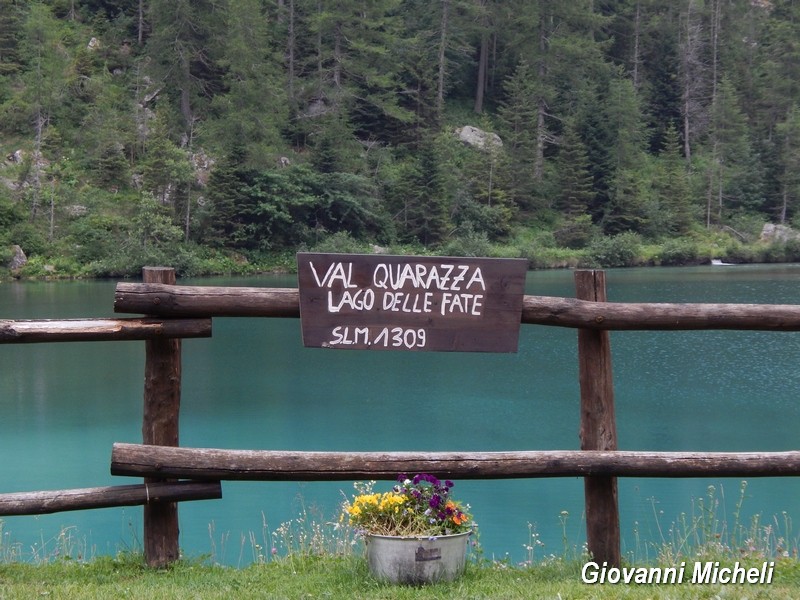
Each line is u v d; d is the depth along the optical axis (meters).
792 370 22.06
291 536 7.30
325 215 60.12
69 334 4.65
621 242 62.34
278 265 55.66
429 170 61.22
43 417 16.75
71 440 14.78
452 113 76.69
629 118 71.94
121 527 9.77
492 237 64.12
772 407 17.81
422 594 4.49
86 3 75.31
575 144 67.31
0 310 33.41
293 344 27.64
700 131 81.75
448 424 16.17
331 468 4.74
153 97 65.06
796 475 4.86
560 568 5.21
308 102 70.12
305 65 71.44
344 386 20.48
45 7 67.62
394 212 63.16
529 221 67.44
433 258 4.86
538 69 77.75
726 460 4.80
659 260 63.75
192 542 8.96
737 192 74.12
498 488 11.31
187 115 63.78
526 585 4.73
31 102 60.78
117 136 58.75
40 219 53.06
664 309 4.87
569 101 78.50
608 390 4.97
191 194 56.62
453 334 4.87
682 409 17.66
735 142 76.44
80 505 4.73
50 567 5.35
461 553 4.86
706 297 38.47
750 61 88.12
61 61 63.50
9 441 14.68
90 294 40.31
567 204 67.31
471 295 4.87
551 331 30.53
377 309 4.84
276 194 57.12
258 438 14.89
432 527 4.73
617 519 5.04
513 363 23.88
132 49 71.06
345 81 70.62
